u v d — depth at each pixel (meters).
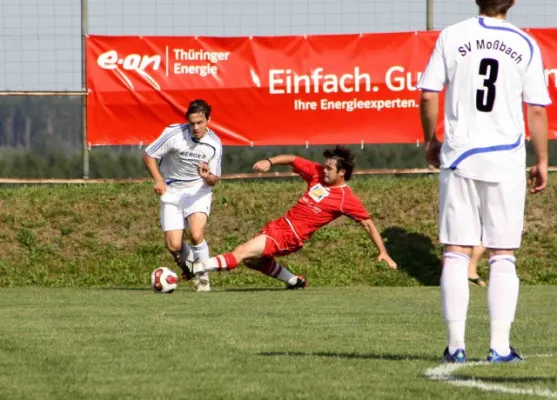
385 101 52.00
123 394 16.31
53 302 35.47
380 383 17.22
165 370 18.86
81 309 32.44
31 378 18.00
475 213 19.66
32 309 32.53
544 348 22.64
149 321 28.34
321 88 51.94
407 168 52.75
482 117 19.47
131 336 24.56
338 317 29.70
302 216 41.19
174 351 21.67
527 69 19.72
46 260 47.44
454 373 18.28
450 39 19.73
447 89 19.78
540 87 19.75
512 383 17.22
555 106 52.44
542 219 49.75
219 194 51.66
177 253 41.81
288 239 41.16
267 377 17.94
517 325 27.73
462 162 19.41
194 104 40.38
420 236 48.75
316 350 21.94
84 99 52.50
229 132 52.16
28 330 25.98
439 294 39.72
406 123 52.16
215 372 18.58
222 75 51.91
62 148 53.34
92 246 48.38
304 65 51.94
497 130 19.47
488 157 19.31
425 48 51.91
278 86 52.00
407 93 51.97
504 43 19.59
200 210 41.34
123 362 19.95
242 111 52.09
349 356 20.86
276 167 53.06
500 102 19.48
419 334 25.25
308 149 52.19
